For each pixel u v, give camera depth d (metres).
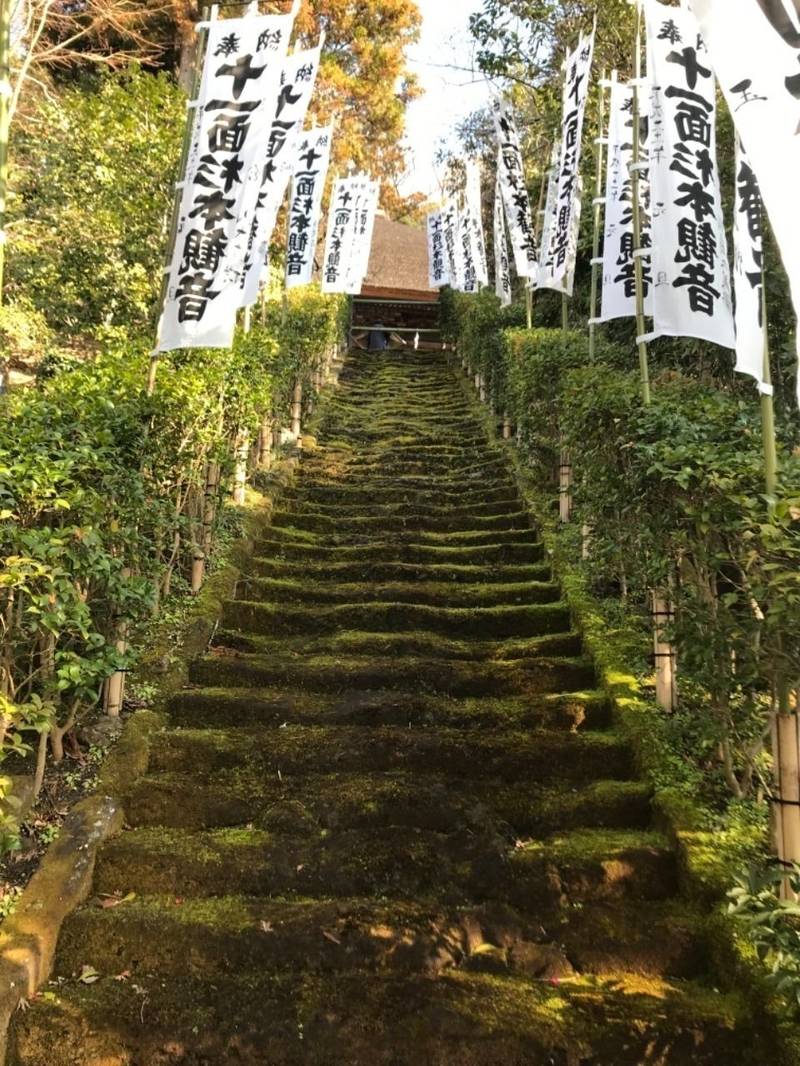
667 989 2.48
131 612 3.49
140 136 7.91
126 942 2.61
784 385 5.21
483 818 3.17
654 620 3.73
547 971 2.56
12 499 2.73
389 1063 2.28
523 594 5.30
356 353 15.82
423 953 2.59
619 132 5.71
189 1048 2.30
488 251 14.81
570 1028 2.32
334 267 11.61
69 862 2.84
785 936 2.08
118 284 7.72
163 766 3.54
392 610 5.04
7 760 3.40
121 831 3.14
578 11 8.38
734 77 2.65
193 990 2.45
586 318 8.89
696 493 2.91
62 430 3.33
